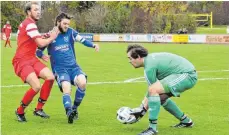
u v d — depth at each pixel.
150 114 8.27
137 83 16.33
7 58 28.59
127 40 56.97
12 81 16.64
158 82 8.23
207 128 9.09
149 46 44.62
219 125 9.38
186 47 42.75
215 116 10.33
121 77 18.17
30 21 9.40
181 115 9.03
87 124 9.39
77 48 41.94
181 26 63.47
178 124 9.16
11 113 10.51
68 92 9.58
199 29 73.06
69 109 9.41
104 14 66.62
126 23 65.44
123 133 8.58
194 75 8.36
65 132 8.62
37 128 8.96
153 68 8.19
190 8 83.56
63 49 9.85
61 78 9.73
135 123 9.50
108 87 15.21
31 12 9.42
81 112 10.76
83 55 31.73
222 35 52.09
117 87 15.24
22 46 9.48
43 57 9.92
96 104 11.91
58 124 9.37
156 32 63.78
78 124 9.38
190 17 64.44
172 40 54.28
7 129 8.85
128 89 14.78
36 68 9.59
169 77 8.25
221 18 81.38
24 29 9.38
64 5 76.44
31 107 11.31
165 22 63.50
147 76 8.24
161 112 10.68
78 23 67.06
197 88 14.95
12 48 40.34
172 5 75.94
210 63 25.17
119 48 41.38
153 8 76.19
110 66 23.11
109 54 32.81
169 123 9.52
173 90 8.20
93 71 20.55
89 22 66.62
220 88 15.07
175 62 8.34
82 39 10.05
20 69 9.48
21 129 8.87
